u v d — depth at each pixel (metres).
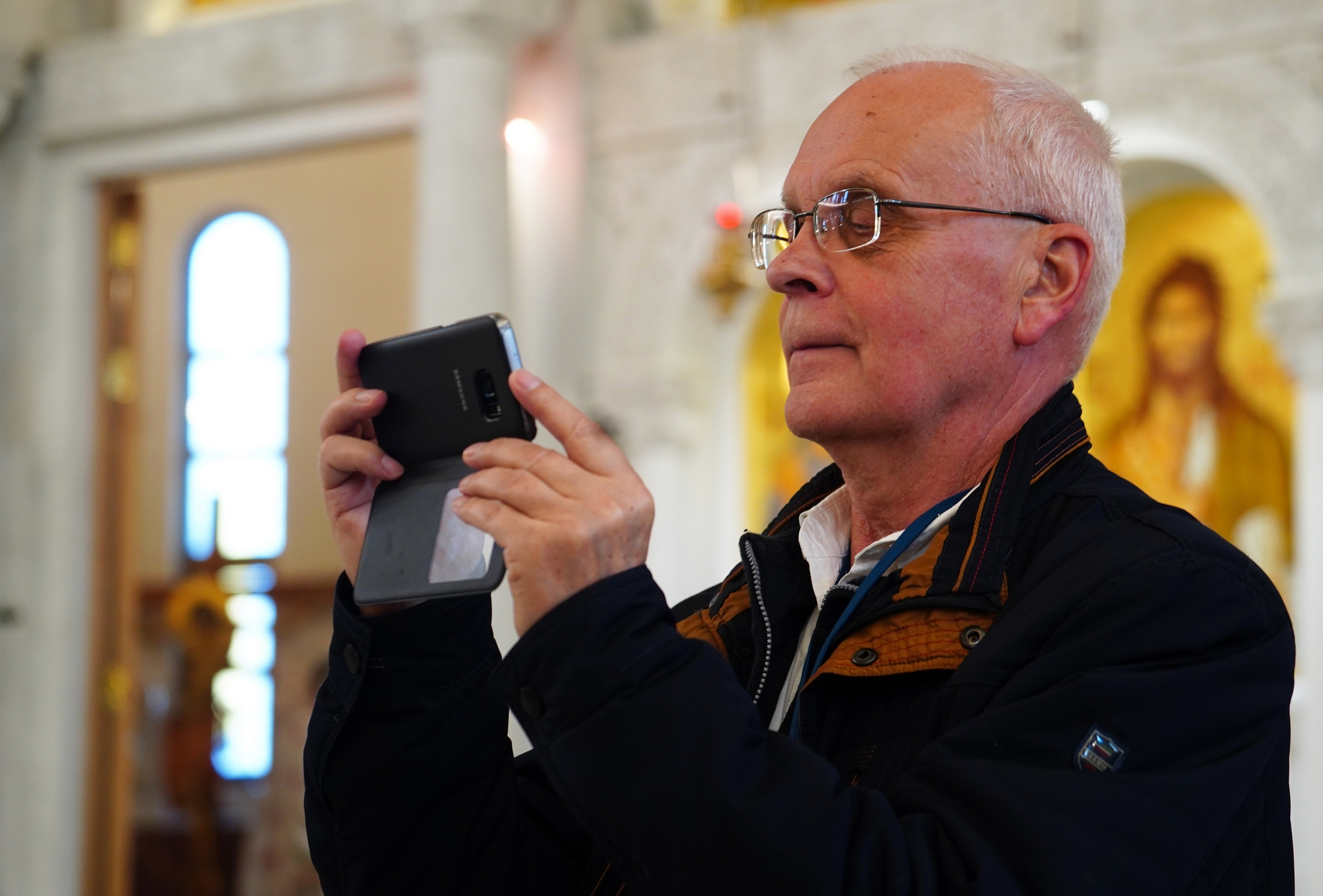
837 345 1.51
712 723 1.17
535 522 1.22
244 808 13.75
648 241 8.53
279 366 15.23
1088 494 1.41
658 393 8.38
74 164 10.14
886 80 1.56
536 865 1.53
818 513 1.64
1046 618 1.27
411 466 1.42
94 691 10.05
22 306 10.18
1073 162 1.55
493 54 8.42
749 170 8.34
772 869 1.12
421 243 8.38
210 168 9.92
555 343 8.63
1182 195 8.29
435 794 1.45
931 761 1.21
